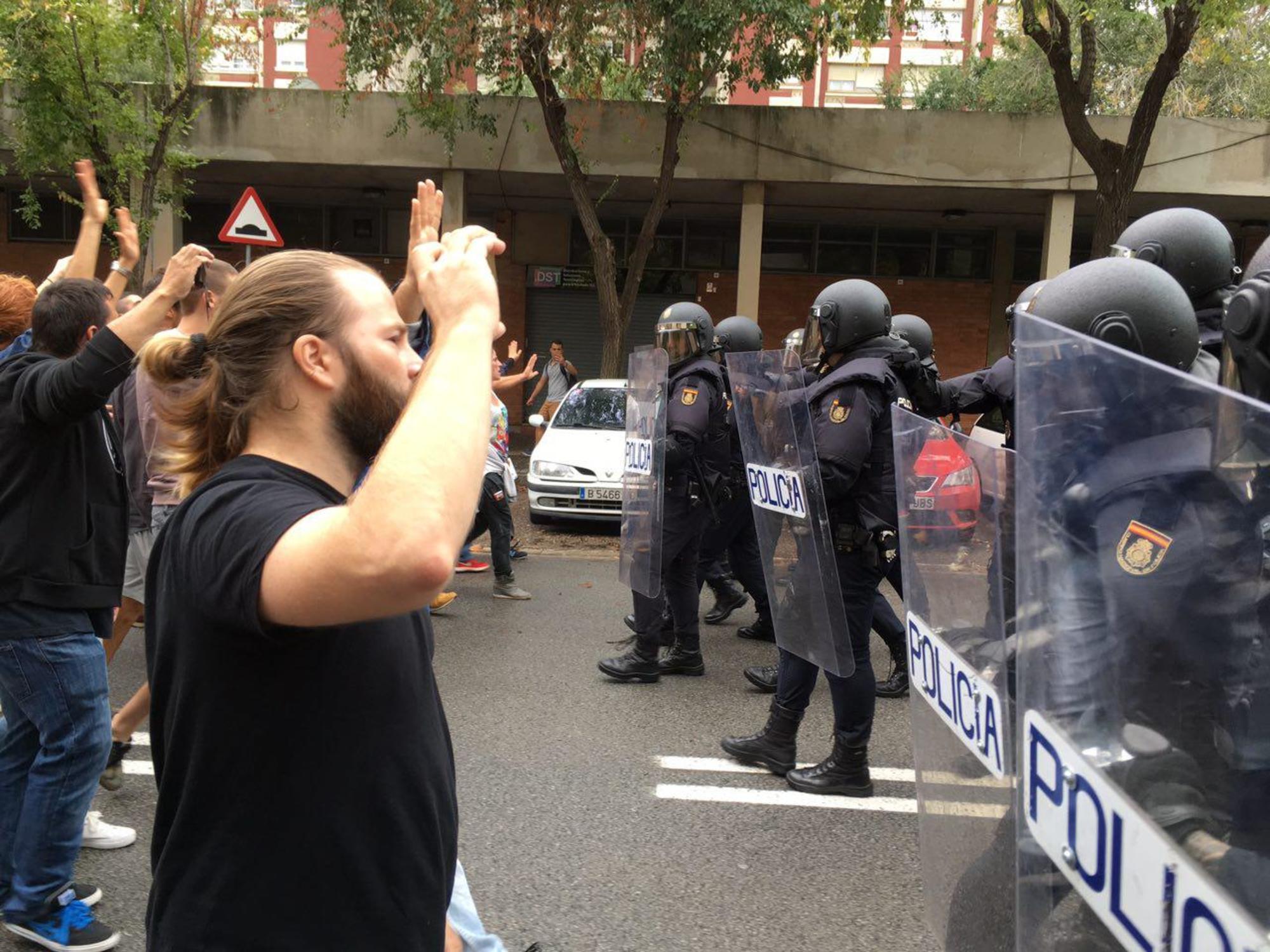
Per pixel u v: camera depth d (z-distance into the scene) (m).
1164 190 12.40
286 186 15.23
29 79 10.36
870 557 3.34
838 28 11.84
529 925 2.63
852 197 14.24
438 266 1.08
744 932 2.61
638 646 4.77
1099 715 1.09
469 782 3.55
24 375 2.34
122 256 3.03
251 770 1.11
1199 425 0.97
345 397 1.16
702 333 4.59
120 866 2.88
